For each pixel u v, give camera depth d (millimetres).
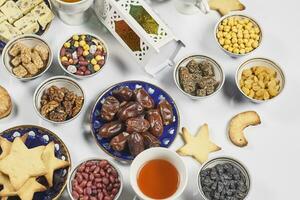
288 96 1043
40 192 938
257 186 982
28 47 1023
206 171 951
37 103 979
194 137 993
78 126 996
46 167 929
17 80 1013
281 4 1099
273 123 1022
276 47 1074
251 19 1064
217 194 934
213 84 1012
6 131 958
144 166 926
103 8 1003
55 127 993
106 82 1028
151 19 969
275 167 996
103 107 963
